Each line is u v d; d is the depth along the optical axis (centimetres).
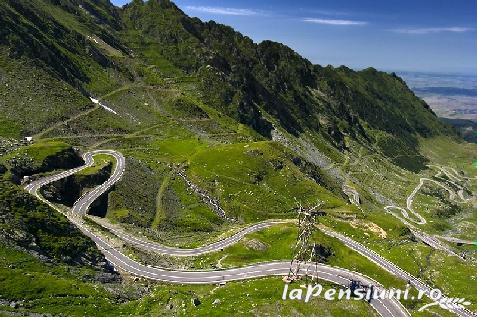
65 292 8881
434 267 16375
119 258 12275
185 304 10238
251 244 14988
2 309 7738
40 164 17775
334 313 10719
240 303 10525
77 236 11231
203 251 14462
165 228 18075
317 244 14725
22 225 10094
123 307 9450
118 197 18088
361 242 18200
